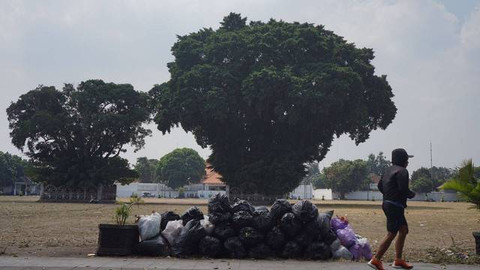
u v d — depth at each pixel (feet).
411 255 29.60
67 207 111.04
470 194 31.30
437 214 97.25
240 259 26.96
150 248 27.40
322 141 170.50
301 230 27.58
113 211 92.22
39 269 22.45
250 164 156.04
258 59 156.46
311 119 152.76
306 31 157.07
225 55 158.81
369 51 174.70
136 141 176.35
